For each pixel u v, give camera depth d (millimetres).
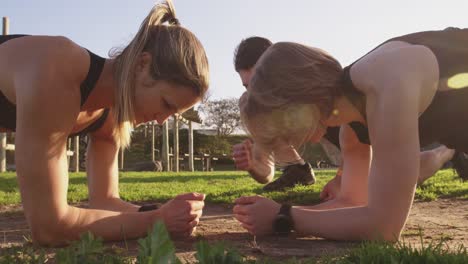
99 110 2777
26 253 1880
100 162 2965
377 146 2082
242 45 4434
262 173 3299
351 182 2879
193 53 2322
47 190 2230
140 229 2438
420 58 2064
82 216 2354
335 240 2449
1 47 2363
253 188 6305
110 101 2471
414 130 2029
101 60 2402
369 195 2186
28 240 2545
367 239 2219
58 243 2309
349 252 1884
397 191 2080
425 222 3455
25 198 2242
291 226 2463
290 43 2010
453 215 3891
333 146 3357
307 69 1954
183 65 2279
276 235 2631
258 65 2008
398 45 2160
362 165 2881
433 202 4832
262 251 2209
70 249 1558
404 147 2033
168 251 1146
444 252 1780
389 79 2020
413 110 2012
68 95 2242
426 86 2061
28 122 2182
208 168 26844
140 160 27016
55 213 2258
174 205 2543
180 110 2367
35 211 2236
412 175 2059
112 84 2389
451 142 2209
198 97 2381
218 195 5555
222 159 31578
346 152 2928
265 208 2564
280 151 2029
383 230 2158
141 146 27469
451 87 2092
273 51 1985
